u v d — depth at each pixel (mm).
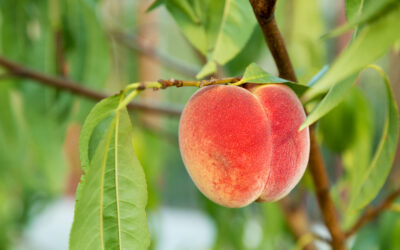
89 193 594
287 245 1177
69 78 962
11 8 941
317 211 1150
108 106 593
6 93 1071
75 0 912
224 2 648
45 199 1722
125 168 603
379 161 652
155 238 1210
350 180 798
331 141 802
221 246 1168
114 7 1178
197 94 601
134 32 1171
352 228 710
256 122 584
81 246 594
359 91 778
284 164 593
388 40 490
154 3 668
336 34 495
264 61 998
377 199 1119
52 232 2381
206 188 595
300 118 599
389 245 852
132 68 1178
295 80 619
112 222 601
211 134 583
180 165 1992
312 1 1043
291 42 1077
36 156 1046
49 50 965
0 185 1307
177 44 1595
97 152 590
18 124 1122
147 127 1174
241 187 585
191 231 2176
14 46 969
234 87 594
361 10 570
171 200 2420
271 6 589
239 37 647
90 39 941
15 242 1977
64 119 997
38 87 986
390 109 640
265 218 1058
